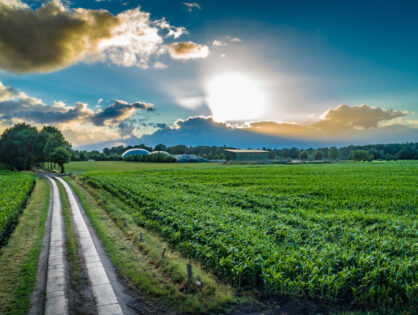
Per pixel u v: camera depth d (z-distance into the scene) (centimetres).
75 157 18988
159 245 1881
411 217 2428
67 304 1152
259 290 1273
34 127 12925
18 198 3188
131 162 16412
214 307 1120
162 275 1423
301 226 2159
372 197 3338
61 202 3662
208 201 3241
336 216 2398
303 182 4984
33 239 2014
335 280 1228
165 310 1116
